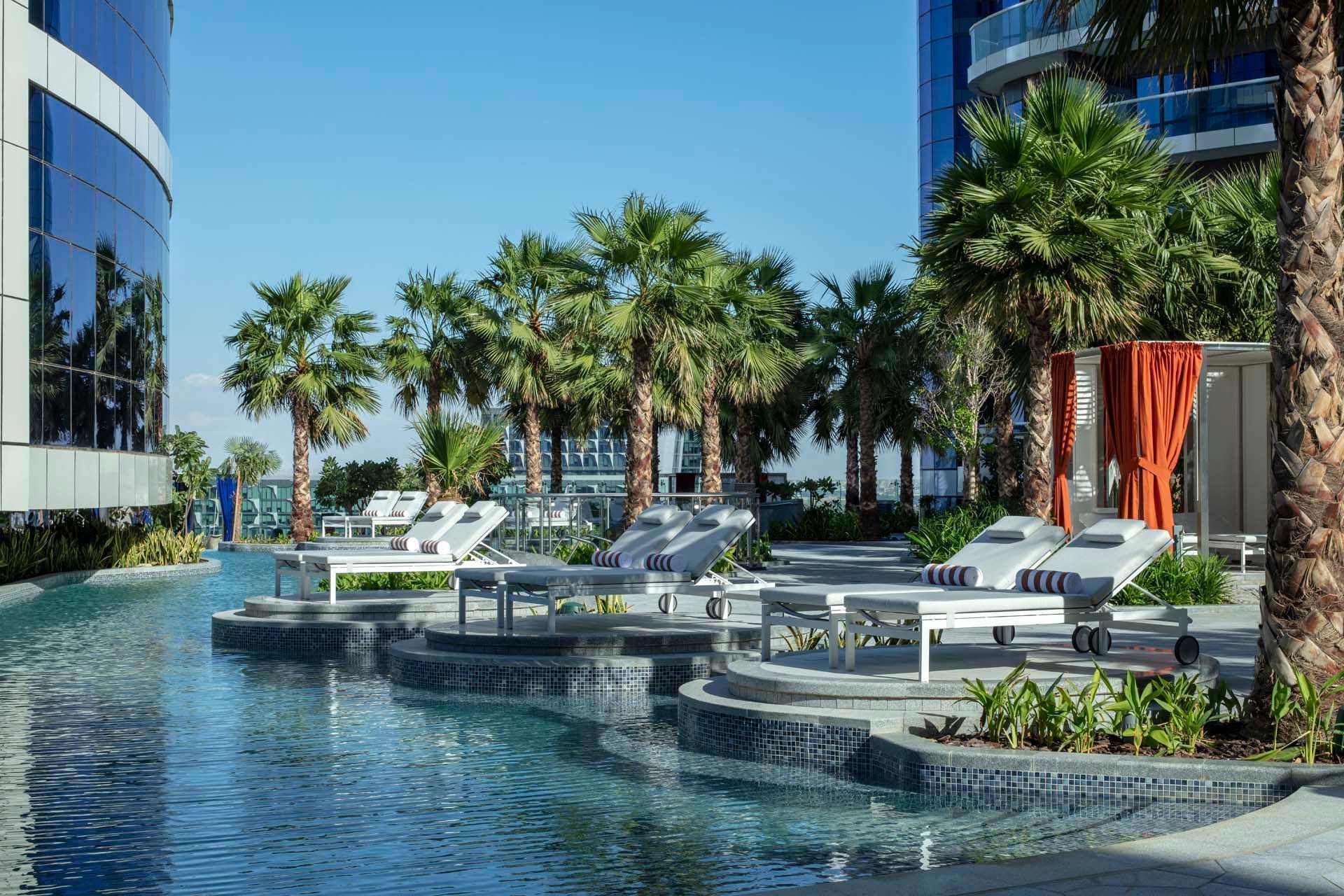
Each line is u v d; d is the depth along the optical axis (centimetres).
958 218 1644
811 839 564
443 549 1354
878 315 3009
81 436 2098
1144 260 1634
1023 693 690
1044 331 1617
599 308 1852
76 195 2078
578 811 619
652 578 1084
